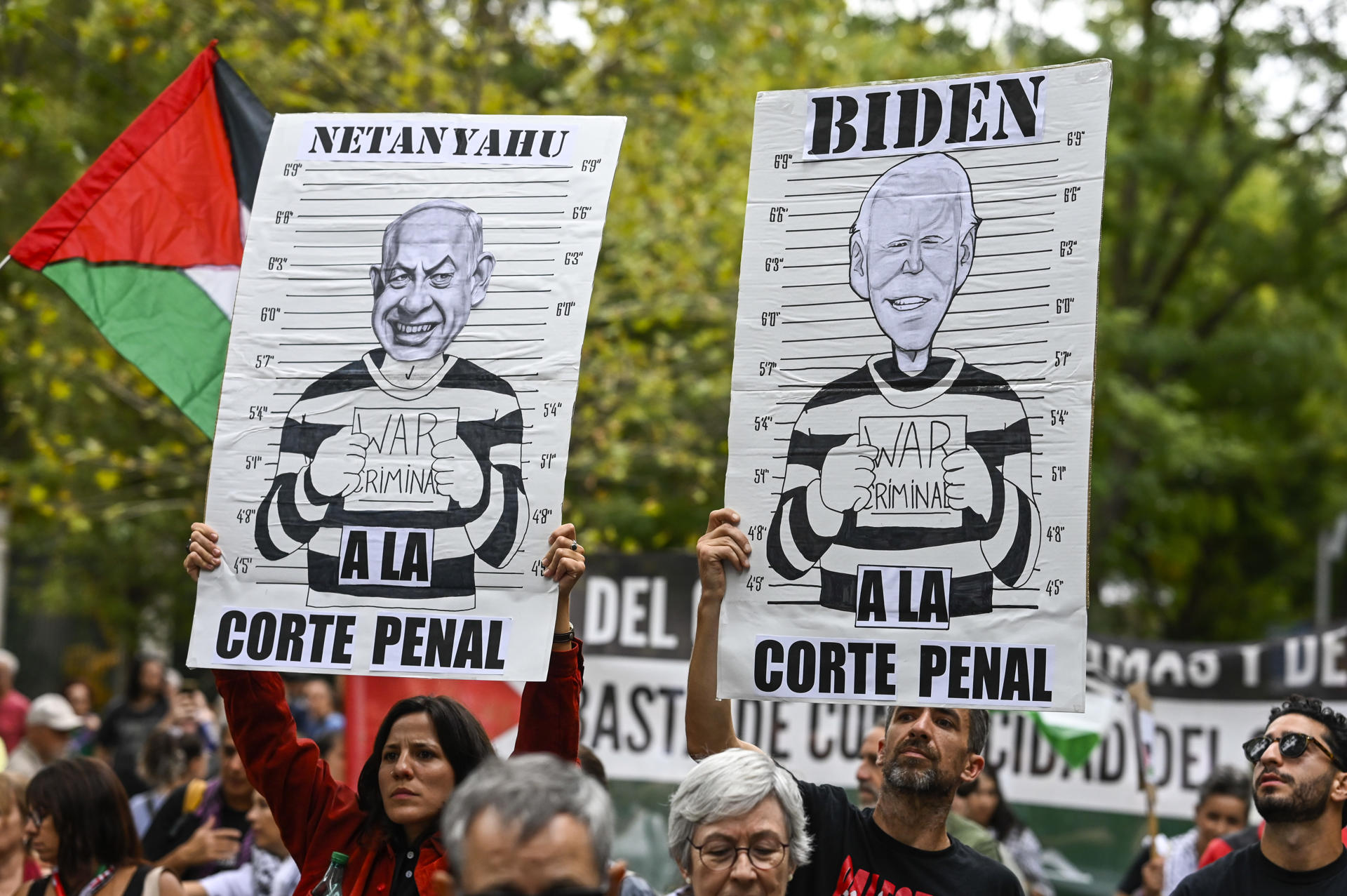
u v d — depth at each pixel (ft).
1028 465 21.98
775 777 20.49
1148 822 47.01
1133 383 114.73
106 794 30.12
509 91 72.38
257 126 30.45
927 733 23.61
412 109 68.54
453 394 23.16
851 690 22.08
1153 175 113.60
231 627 22.85
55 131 76.13
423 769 21.52
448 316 23.52
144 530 96.94
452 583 22.44
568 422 22.75
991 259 22.68
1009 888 23.80
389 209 24.17
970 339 22.53
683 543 90.38
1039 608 21.63
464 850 13.71
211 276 30.19
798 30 81.41
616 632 48.80
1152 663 53.93
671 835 20.80
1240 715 52.85
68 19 78.23
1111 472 113.19
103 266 29.99
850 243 23.22
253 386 23.67
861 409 22.71
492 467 22.75
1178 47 109.91
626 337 78.95
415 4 71.36
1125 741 53.21
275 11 70.54
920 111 23.38
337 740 46.65
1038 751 53.62
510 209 23.89
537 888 13.34
